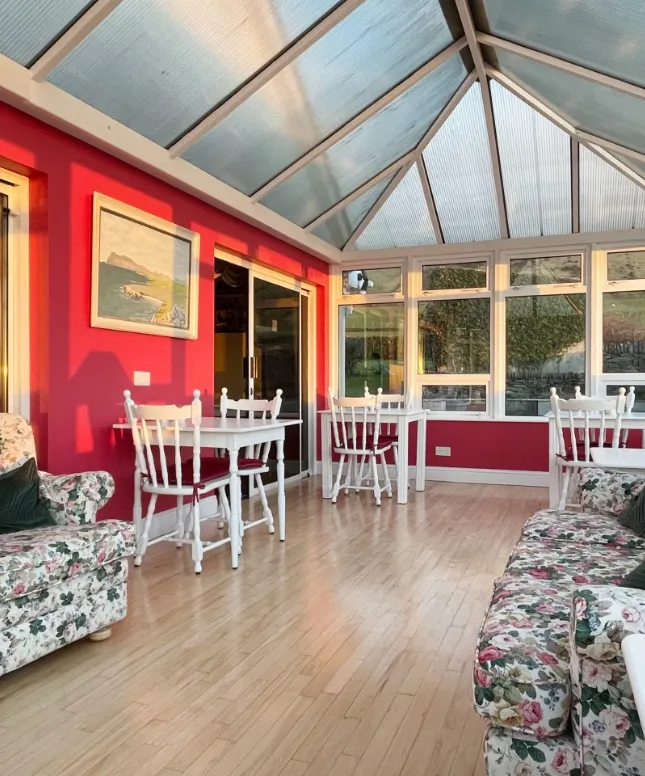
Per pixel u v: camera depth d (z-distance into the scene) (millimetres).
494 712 1287
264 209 5059
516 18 3609
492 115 4848
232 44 3312
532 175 5410
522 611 1520
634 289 5758
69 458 3326
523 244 6082
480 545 3785
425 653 2293
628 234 5719
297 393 6367
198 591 2969
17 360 3199
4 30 2693
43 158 3168
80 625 2258
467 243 6281
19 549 2064
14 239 3195
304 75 3770
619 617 1135
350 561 3455
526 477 6086
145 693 2006
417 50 3984
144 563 3438
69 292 3334
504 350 6227
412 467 6484
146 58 3158
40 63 2887
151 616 2652
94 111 3307
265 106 3912
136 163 3719
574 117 4574
